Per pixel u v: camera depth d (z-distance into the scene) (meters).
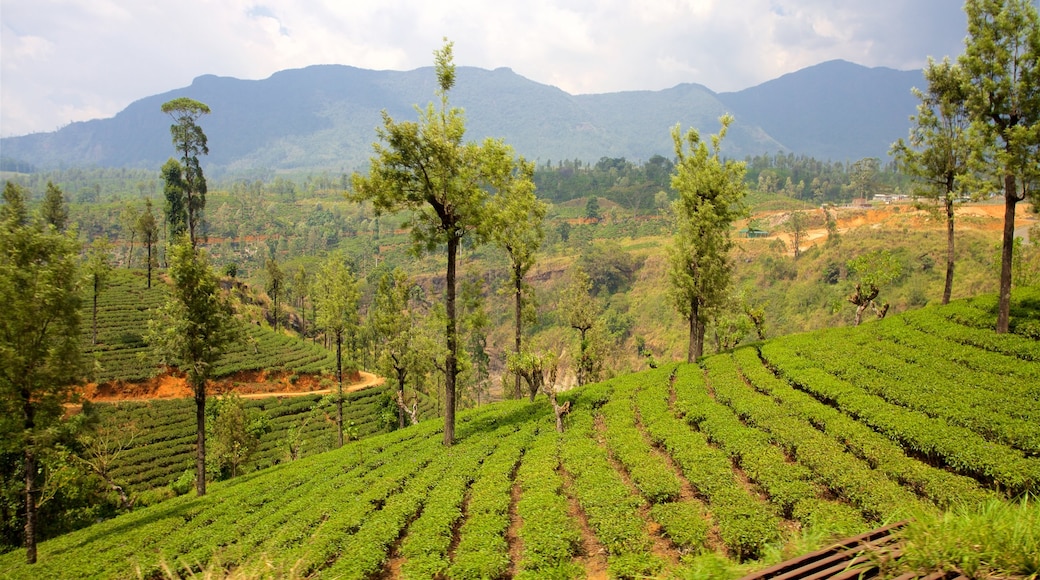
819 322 90.19
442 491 23.41
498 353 142.75
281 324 113.69
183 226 89.31
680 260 44.41
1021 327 31.27
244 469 52.50
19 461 36.53
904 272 87.50
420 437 37.44
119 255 159.75
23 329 26.00
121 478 49.50
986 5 29.31
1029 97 28.73
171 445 56.81
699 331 45.09
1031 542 7.27
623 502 19.47
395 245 198.25
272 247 188.25
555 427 31.97
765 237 139.38
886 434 22.84
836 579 7.08
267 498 29.94
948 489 17.20
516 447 28.94
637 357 116.00
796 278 107.94
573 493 22.44
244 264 177.75
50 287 26.28
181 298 37.41
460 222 32.16
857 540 8.55
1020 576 6.96
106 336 70.69
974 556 7.18
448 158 30.41
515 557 18.17
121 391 65.00
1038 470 17.42
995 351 30.19
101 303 77.75
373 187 30.36
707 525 17.00
